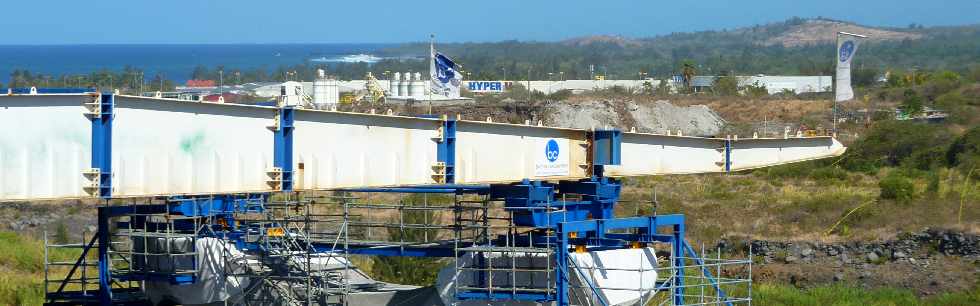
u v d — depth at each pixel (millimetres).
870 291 35281
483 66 199125
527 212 23703
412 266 31750
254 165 21016
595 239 24516
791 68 195875
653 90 104438
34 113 18578
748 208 48844
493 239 25656
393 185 22688
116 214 24062
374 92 71562
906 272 37500
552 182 26047
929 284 36250
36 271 34281
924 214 43719
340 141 22047
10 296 29547
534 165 24609
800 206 47531
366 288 27000
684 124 81562
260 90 63844
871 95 99125
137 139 19500
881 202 46875
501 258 23422
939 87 95125
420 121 23016
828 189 55094
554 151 25031
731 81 110812
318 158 21750
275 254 24031
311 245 24312
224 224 25688
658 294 28016
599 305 22891
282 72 140125
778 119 84125
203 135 20359
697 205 50750
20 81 109750
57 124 18719
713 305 26750
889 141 66438
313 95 50219
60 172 18734
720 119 83875
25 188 18484
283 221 25750
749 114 86000
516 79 153000
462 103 79750
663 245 40438
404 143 22859
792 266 38844
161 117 19797
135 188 19453
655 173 26969
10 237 40531
